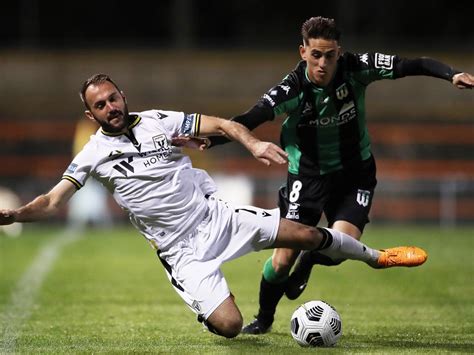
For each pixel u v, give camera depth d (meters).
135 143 21.30
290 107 23.36
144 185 21.28
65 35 100.19
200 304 21.12
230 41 99.62
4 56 91.88
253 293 36.50
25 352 21.98
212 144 22.81
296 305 32.88
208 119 21.80
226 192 72.12
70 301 34.09
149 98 91.81
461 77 22.27
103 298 34.97
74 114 90.50
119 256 51.56
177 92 92.12
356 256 22.34
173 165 21.55
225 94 92.31
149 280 41.03
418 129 83.06
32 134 82.88
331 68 22.80
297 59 93.56
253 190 72.56
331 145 24.45
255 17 100.88
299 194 25.05
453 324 27.31
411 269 44.91
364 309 31.39
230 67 92.62
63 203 21.16
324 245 21.84
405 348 21.73
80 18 100.69
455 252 52.28
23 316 30.02
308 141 24.47
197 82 92.38
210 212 21.62
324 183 24.91
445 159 82.56
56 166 78.19
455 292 36.16
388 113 89.69
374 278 41.41
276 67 92.62
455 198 73.19
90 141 21.55
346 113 23.91
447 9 99.81
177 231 21.41
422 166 77.25
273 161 20.52
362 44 95.94
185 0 97.31
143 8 101.19
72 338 24.80
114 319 29.12
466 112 89.00
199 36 101.00
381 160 79.50
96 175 21.52
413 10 99.19
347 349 21.38
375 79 23.64
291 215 25.11
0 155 82.56
